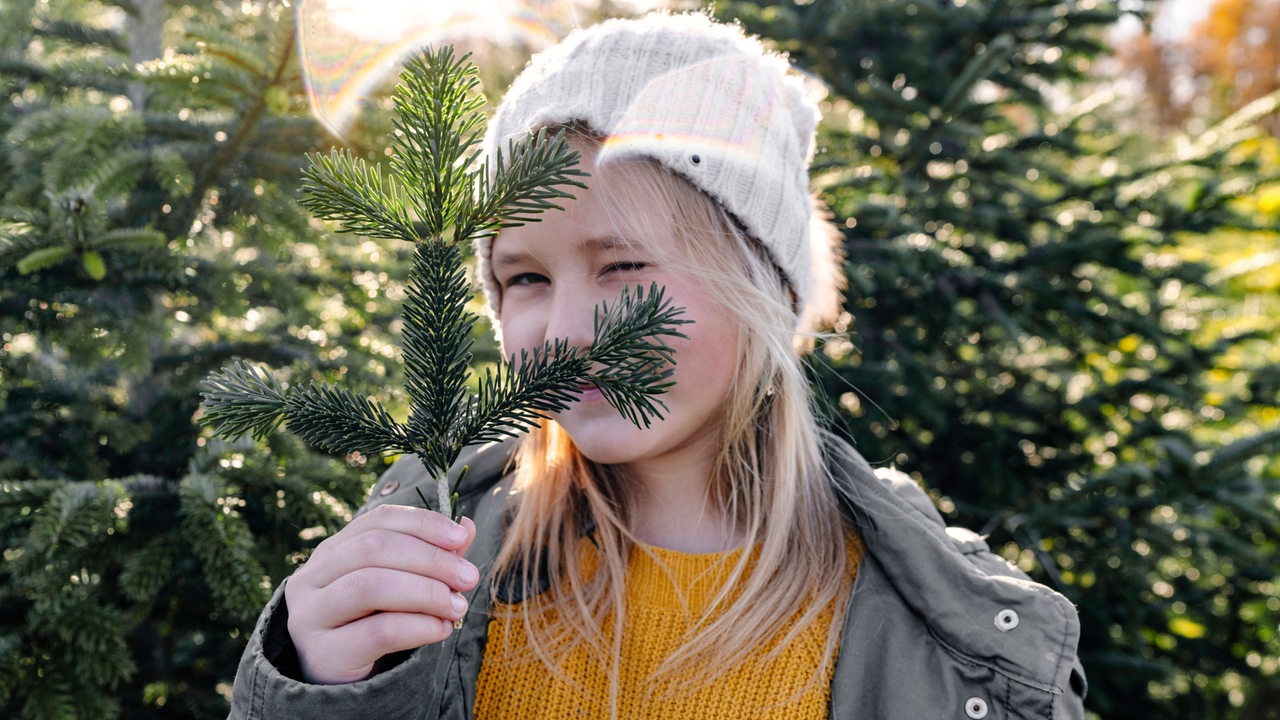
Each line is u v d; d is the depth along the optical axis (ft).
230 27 6.98
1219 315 9.60
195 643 6.13
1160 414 8.24
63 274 5.10
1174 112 38.42
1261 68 38.91
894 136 8.78
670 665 3.16
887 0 8.24
